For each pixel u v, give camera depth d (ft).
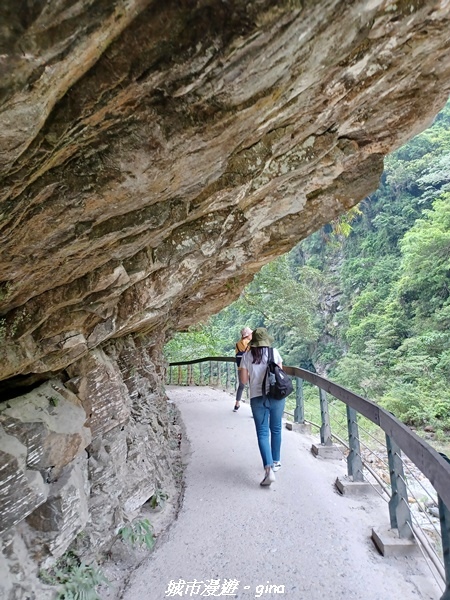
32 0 3.10
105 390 11.02
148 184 6.03
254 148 7.82
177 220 7.86
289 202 11.66
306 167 9.87
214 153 6.51
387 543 9.48
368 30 5.75
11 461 6.96
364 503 12.19
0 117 3.62
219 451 17.81
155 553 10.12
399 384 49.80
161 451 15.20
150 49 4.13
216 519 11.71
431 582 8.52
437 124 90.74
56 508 7.73
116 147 5.14
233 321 100.27
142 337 17.70
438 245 58.49
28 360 7.68
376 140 10.79
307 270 67.92
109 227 6.55
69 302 7.77
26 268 6.18
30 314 7.38
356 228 89.76
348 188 12.94
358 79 7.33
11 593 6.56
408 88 8.83
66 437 8.34
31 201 5.00
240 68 4.71
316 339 80.74
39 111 3.80
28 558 7.25
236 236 11.96
